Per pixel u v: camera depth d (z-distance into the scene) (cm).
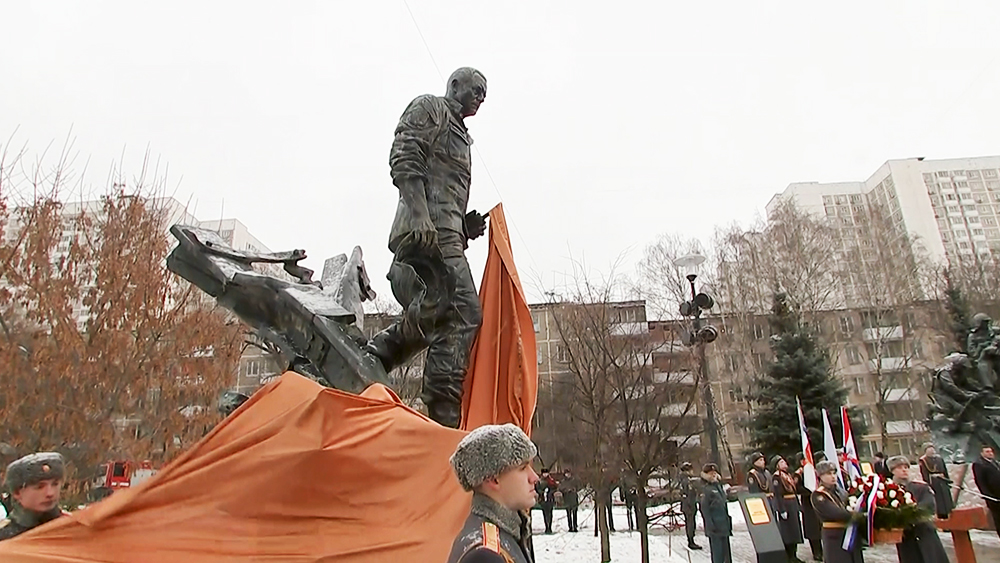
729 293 3781
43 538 257
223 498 277
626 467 1073
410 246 526
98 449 1652
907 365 3925
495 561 173
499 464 191
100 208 2133
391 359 548
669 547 1306
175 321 1933
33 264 1750
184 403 1934
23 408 1580
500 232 583
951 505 990
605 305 1359
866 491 739
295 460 284
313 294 559
